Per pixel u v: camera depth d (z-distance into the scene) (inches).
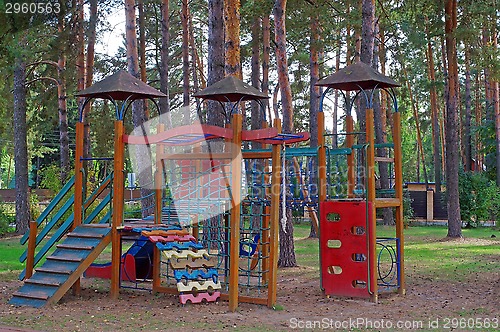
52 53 932.6
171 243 423.5
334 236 449.7
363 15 666.2
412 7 953.5
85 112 1056.8
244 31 1172.5
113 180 446.6
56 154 2298.2
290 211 628.7
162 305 414.9
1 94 1032.8
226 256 467.2
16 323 350.3
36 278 426.9
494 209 1200.2
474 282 517.0
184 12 1096.2
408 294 461.7
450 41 920.3
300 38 1090.7
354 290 439.5
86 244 436.5
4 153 2463.1
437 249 796.0
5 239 935.7
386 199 458.6
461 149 1726.1
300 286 502.9
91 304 416.8
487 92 1488.7
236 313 386.3
